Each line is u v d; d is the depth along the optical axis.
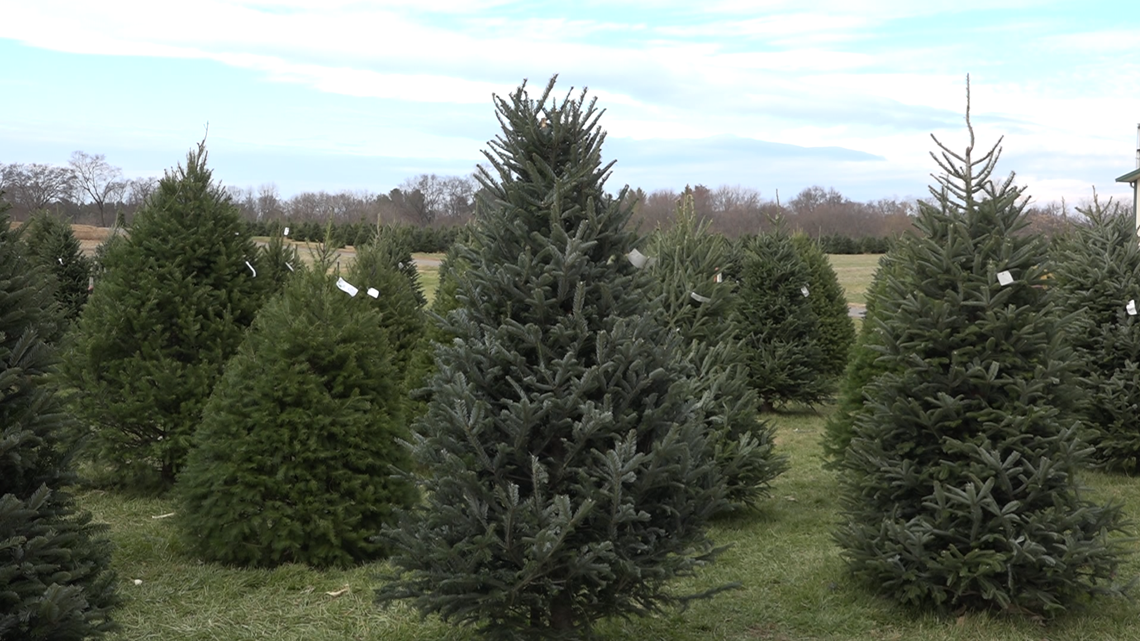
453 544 4.43
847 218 53.38
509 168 4.89
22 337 4.02
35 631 3.64
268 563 6.61
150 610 5.73
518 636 4.41
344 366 6.79
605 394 4.40
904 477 5.85
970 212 6.02
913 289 6.14
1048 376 5.67
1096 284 10.38
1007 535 5.56
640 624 5.61
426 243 49.41
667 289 9.98
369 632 5.46
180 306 8.61
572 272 4.55
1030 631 5.59
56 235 18.83
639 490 4.40
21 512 3.69
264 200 50.12
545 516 4.19
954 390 5.88
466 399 4.34
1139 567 6.77
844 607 5.98
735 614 5.87
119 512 8.07
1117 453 10.18
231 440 6.57
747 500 8.42
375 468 6.77
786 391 14.62
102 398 8.43
